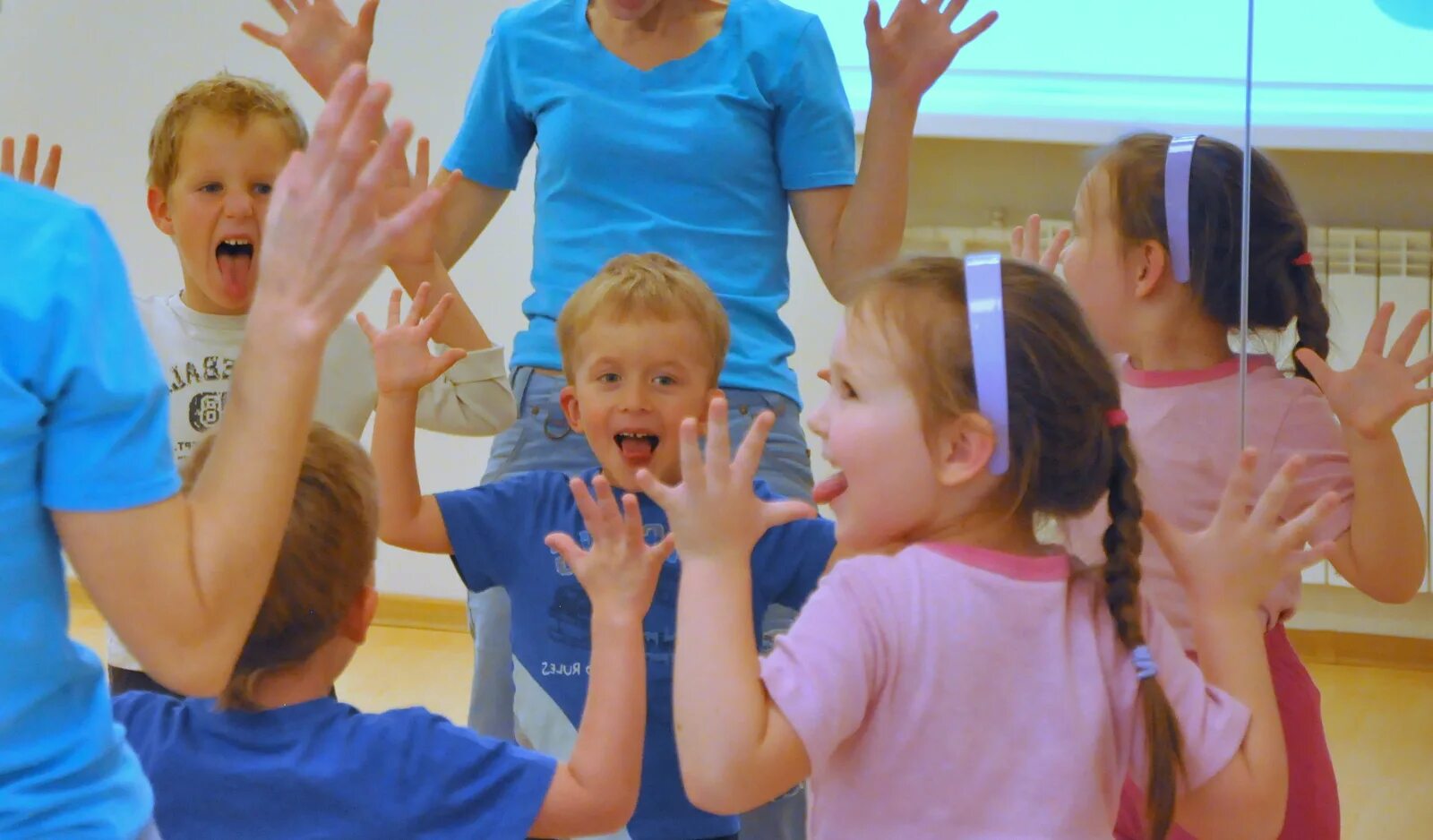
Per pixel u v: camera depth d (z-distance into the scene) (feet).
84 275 4.03
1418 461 8.77
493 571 7.69
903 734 4.99
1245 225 7.79
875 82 9.00
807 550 7.52
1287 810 7.35
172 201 9.11
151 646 4.19
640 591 5.80
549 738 7.52
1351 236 9.59
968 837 4.96
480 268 15.85
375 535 5.95
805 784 8.34
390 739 5.51
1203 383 7.63
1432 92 9.64
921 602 5.07
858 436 5.41
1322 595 9.16
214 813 5.44
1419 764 8.80
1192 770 5.19
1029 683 5.04
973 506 5.38
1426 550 8.44
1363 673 9.07
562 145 8.92
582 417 7.89
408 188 8.59
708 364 7.90
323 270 4.34
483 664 8.70
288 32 8.71
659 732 7.30
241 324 9.11
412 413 7.62
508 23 9.32
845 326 5.59
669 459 7.80
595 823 5.57
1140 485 7.33
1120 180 7.96
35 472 4.07
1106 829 5.15
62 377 3.96
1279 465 7.43
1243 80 10.39
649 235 8.76
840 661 4.91
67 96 16.43
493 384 8.74
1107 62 11.69
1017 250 8.86
